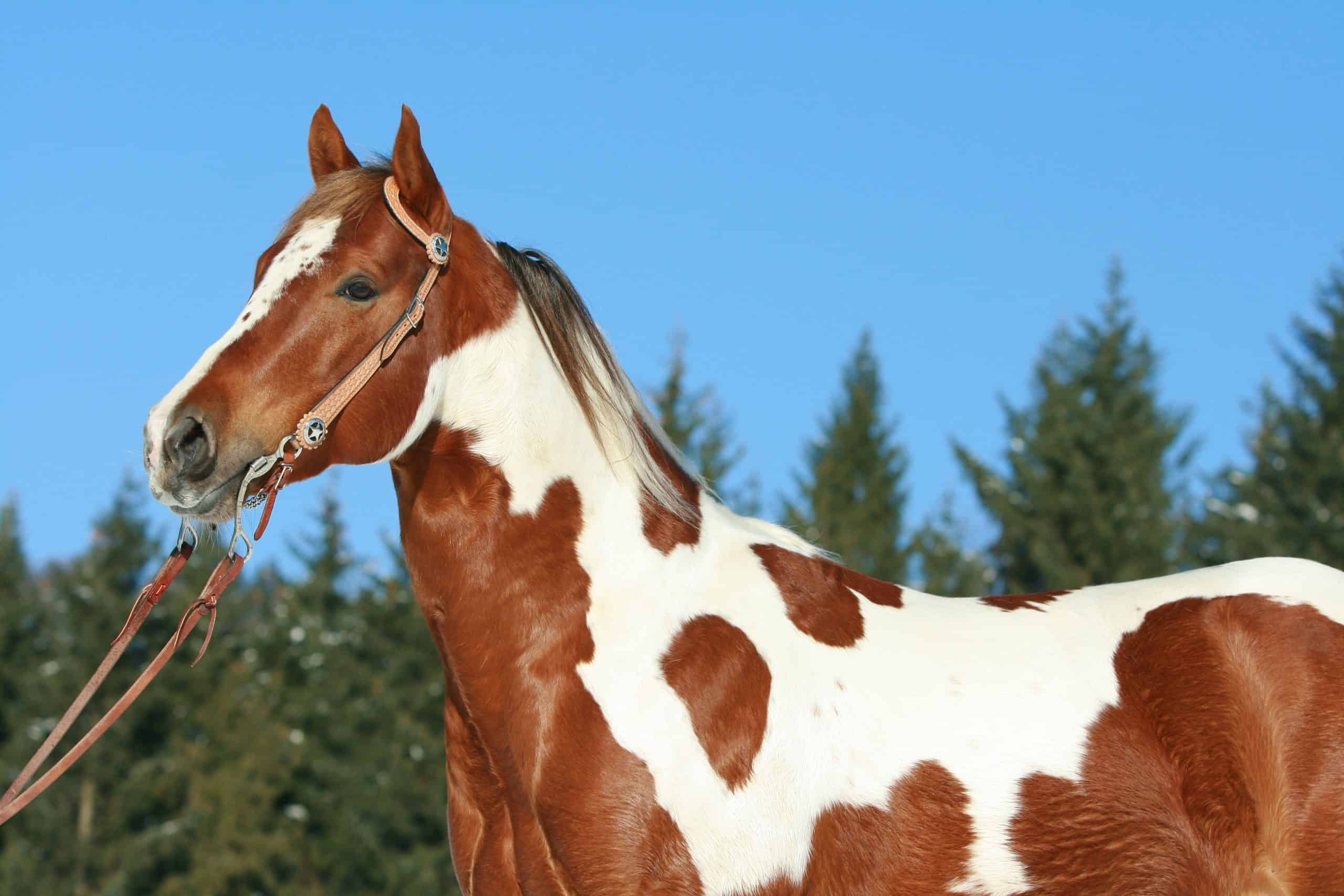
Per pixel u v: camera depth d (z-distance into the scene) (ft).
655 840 13.48
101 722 14.05
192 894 92.53
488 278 14.90
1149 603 15.92
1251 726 14.84
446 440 14.61
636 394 15.56
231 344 13.69
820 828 14.01
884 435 115.44
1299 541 83.10
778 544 15.71
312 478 14.14
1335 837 14.35
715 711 13.89
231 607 109.09
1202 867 14.53
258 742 98.32
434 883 93.15
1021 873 14.33
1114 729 14.79
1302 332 93.97
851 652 14.82
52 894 92.12
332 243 14.07
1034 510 93.25
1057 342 103.60
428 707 98.37
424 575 14.76
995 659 15.11
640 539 14.82
